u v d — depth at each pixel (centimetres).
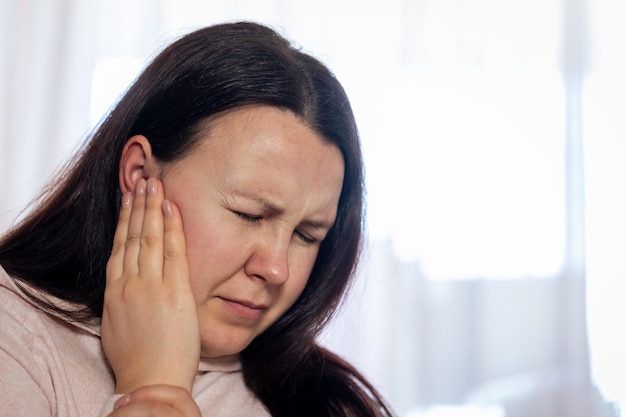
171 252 82
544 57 226
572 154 222
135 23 220
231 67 84
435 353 219
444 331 219
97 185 90
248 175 81
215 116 83
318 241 91
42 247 92
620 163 225
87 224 90
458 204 221
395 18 224
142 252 83
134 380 78
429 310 218
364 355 212
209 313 85
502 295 222
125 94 92
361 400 108
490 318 222
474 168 222
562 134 224
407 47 222
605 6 227
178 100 85
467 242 221
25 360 79
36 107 218
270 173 82
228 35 87
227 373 99
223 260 82
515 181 222
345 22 223
